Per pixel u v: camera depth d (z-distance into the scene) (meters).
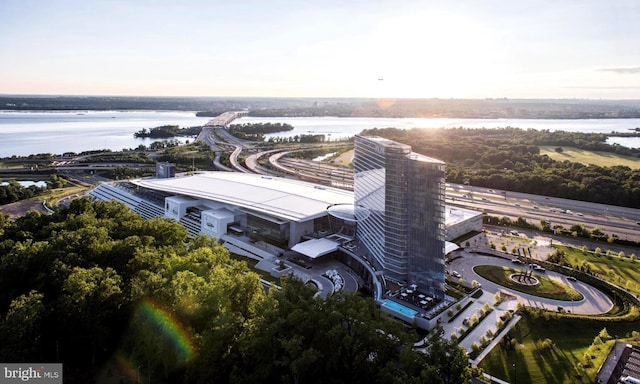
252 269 158.50
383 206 140.75
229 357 86.50
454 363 76.62
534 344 108.69
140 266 115.06
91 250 120.81
